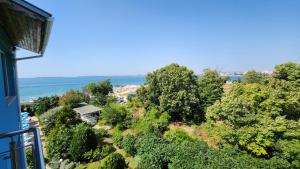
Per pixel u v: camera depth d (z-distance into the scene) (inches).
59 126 748.0
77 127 697.6
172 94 906.7
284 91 669.9
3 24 145.5
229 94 661.9
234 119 565.3
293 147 502.6
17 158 104.2
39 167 90.7
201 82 1028.5
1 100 118.9
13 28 152.6
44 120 956.0
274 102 583.2
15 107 198.7
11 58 204.1
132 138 701.3
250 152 552.4
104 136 832.9
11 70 202.2
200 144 589.9
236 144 563.8
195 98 910.4
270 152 548.4
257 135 536.4
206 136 715.4
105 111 997.2
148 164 531.8
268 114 576.1
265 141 525.7
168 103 900.6
